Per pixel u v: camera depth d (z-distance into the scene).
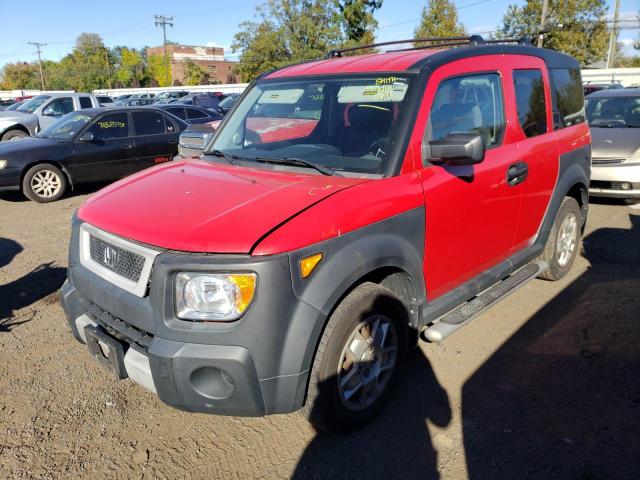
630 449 2.73
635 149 7.39
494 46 3.84
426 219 3.02
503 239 3.82
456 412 3.08
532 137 4.03
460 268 3.44
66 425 3.05
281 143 3.56
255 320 2.33
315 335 2.46
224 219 2.51
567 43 35.84
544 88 4.24
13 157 8.62
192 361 2.34
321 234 2.48
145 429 3.02
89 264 2.89
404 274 3.00
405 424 2.98
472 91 3.51
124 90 50.91
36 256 5.99
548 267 4.62
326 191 2.72
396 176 2.93
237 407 2.43
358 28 40.00
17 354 3.82
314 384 2.58
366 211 2.68
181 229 2.49
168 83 72.69
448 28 33.91
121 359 2.63
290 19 45.91
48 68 91.38
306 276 2.43
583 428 2.91
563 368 3.49
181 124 10.44
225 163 3.49
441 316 3.39
